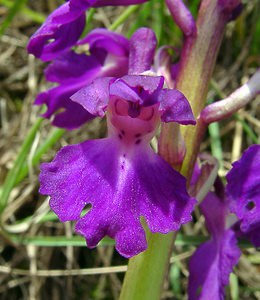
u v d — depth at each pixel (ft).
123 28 0.23
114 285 0.21
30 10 0.23
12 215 0.22
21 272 0.20
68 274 0.20
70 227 0.21
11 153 0.23
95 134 0.23
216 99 0.23
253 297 0.21
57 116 0.15
